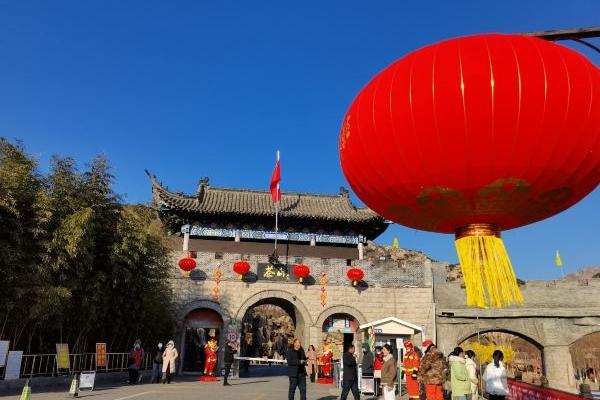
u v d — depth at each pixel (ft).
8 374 53.52
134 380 70.28
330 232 116.47
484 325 101.19
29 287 54.90
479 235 22.91
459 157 20.18
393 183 22.65
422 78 20.47
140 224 77.51
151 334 90.63
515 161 19.90
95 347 75.51
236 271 99.55
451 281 106.42
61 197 63.72
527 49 19.99
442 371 40.40
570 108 19.22
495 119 19.16
